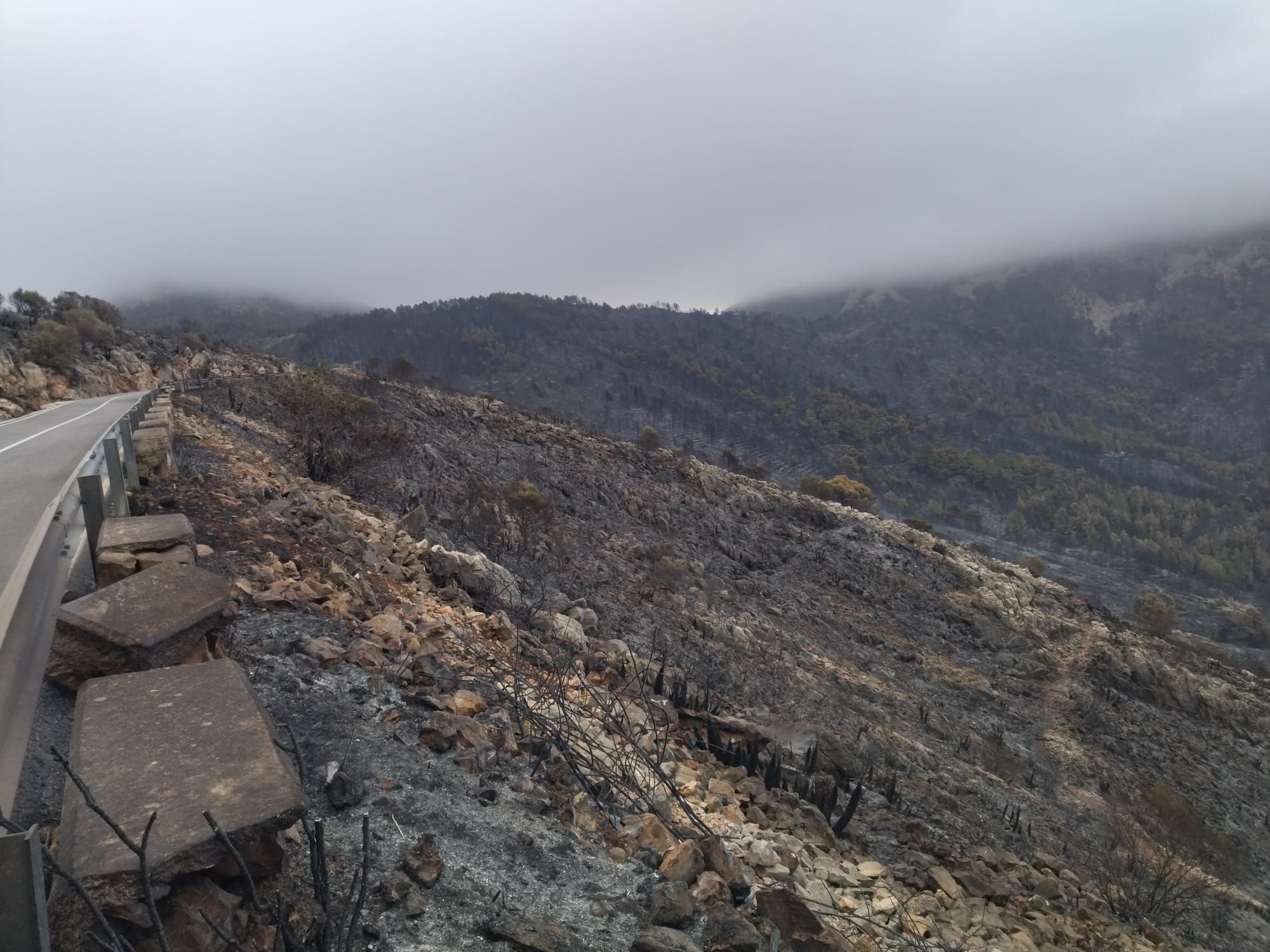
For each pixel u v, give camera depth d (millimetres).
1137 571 183375
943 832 10859
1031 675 46250
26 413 25375
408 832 4191
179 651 4387
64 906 2490
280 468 17078
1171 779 37500
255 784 2938
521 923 3564
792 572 49656
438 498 26516
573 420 141125
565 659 9867
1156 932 9250
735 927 3900
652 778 6652
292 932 2869
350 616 7531
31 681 4109
